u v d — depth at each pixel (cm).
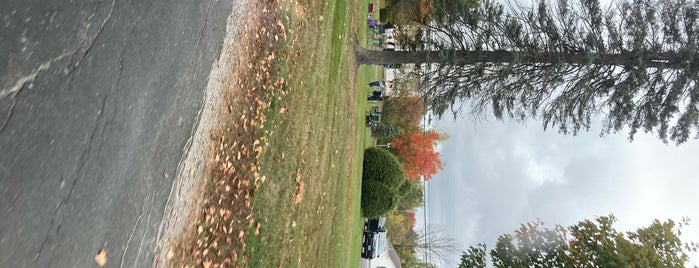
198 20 508
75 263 336
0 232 286
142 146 410
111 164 373
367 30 1717
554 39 940
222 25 562
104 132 368
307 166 811
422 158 2422
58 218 324
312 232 818
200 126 500
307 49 854
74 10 348
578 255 748
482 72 983
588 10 929
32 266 304
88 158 352
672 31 894
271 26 707
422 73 1055
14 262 293
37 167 312
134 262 391
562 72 955
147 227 408
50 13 330
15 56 304
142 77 415
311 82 863
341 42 1080
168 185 439
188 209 465
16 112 302
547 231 803
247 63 623
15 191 296
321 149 903
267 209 633
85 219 346
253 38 646
